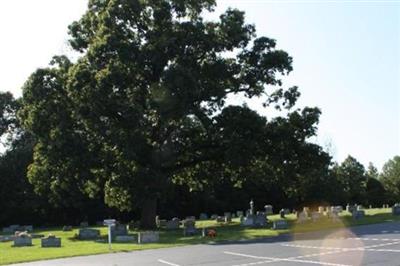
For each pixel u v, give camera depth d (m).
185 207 79.81
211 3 47.06
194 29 44.56
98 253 27.12
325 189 84.88
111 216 74.81
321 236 31.66
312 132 47.22
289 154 46.06
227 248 26.73
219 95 44.03
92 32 47.88
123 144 41.53
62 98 45.38
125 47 42.81
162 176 42.72
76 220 75.81
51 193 53.09
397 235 29.69
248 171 50.31
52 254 27.33
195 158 48.91
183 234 38.25
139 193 41.69
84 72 42.19
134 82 44.97
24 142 80.56
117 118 44.00
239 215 66.56
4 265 23.38
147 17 46.06
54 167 45.28
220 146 46.81
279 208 85.12
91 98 41.94
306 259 21.12
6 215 75.06
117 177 42.62
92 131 43.84
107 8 45.00
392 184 111.88
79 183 45.47
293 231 36.16
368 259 20.50
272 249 25.25
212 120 44.66
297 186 53.12
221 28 46.28
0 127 80.88
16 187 75.75
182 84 40.78
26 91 45.66
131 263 22.42
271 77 47.41
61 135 43.84
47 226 75.38
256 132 44.22
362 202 96.31
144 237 32.22
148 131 45.06
